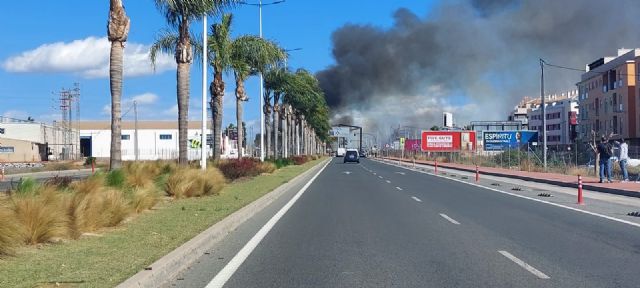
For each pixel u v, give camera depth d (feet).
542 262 33.30
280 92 200.54
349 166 217.97
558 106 430.61
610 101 267.59
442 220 53.06
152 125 378.73
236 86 138.00
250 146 359.87
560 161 172.96
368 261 33.76
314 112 284.41
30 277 26.14
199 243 36.04
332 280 28.91
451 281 28.66
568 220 52.49
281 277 29.53
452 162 242.99
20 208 34.88
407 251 37.01
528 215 56.70
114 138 66.33
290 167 178.19
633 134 245.45
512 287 27.40
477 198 76.59
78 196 42.01
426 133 291.17
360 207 65.10
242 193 75.05
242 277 29.50
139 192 53.98
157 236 38.22
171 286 27.45
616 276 29.55
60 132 318.24
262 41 123.65
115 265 28.73
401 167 205.77
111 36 65.77
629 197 76.59
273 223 51.01
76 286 24.54
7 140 249.34
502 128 380.37
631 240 41.11
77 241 36.06
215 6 84.94
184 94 88.12
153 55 99.35
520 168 160.97
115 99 66.23
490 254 35.88
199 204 60.08
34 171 167.32
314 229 47.19
